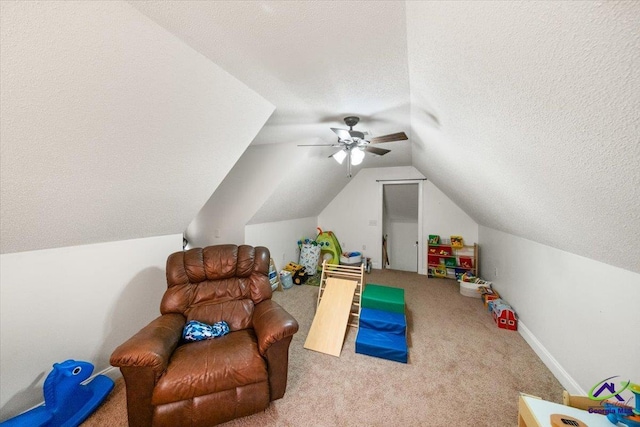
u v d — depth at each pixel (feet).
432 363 6.41
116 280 6.33
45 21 2.67
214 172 6.68
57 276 5.24
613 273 4.31
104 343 6.06
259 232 12.08
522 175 4.31
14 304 4.69
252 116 5.97
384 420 4.74
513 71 2.45
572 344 5.38
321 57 4.21
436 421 4.71
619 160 2.32
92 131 3.94
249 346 5.10
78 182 4.45
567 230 4.64
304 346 7.22
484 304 10.25
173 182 6.07
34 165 3.77
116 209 5.57
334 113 6.79
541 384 5.62
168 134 4.90
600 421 2.88
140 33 3.31
